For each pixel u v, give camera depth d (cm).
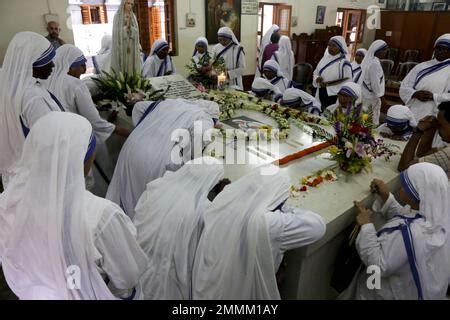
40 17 409
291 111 291
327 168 196
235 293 122
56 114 99
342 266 158
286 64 532
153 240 135
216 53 439
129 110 271
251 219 117
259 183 129
